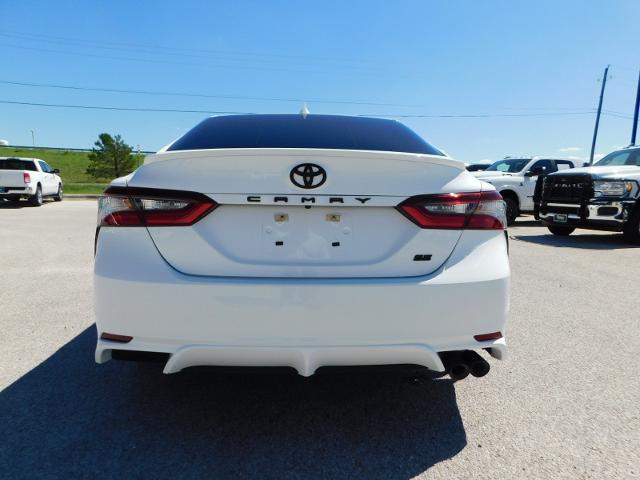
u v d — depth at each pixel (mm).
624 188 8359
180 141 2680
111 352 2037
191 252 1975
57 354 3164
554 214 9297
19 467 1970
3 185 16531
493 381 2857
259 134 2752
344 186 2002
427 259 2055
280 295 1942
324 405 2539
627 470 2016
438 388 2756
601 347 3414
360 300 1970
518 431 2316
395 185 2045
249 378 2836
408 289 1991
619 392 2727
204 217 1980
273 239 2014
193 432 2260
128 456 2059
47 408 2461
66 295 4625
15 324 3758
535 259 7055
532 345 3447
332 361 2012
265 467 2006
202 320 1933
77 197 23906
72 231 9836
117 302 1957
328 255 2027
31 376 2836
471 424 2375
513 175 12508
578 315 4180
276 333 1952
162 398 2582
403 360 2051
